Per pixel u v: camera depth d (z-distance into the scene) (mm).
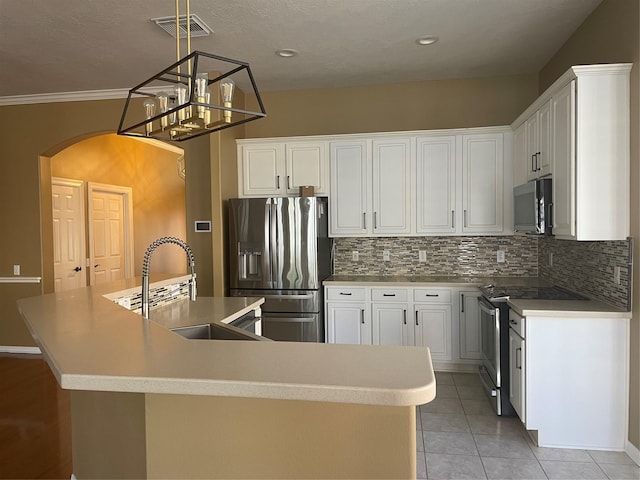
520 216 4090
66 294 3057
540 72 4902
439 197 4867
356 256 5367
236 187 5277
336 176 5059
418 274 5246
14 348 5523
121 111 5230
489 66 4734
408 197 4922
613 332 3018
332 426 1444
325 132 5406
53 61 4297
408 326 4738
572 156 3053
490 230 4770
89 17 3396
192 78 1962
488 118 5090
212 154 4832
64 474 2830
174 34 3727
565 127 3174
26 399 4043
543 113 3680
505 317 3590
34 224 5469
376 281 4852
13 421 3598
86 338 1830
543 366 3102
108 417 1817
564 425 3096
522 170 4348
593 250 3504
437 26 3719
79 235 6461
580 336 3057
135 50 4047
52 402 3973
